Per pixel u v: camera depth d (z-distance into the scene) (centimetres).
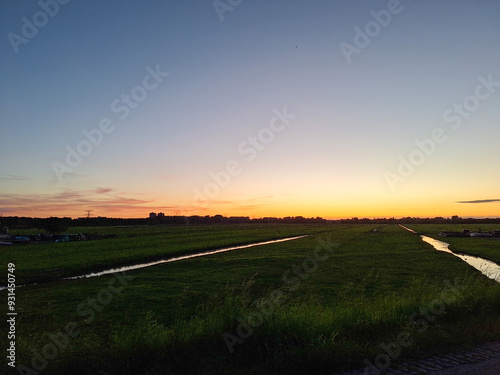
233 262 3017
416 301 988
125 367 576
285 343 663
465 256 3562
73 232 8519
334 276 2234
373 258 3238
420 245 4706
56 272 2442
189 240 5681
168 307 1445
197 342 656
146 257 3381
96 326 1158
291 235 7494
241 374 555
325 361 582
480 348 660
